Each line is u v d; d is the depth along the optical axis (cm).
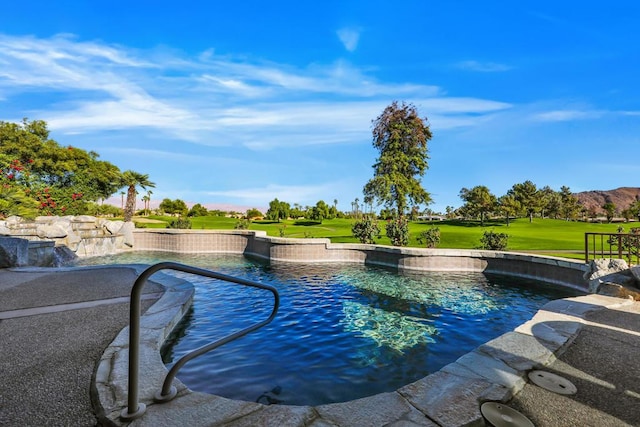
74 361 329
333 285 1035
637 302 573
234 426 217
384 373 423
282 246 1664
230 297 840
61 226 1692
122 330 429
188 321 627
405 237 1867
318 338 551
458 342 542
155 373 296
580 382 290
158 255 1917
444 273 1264
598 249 1605
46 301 590
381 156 2853
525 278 1148
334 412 235
